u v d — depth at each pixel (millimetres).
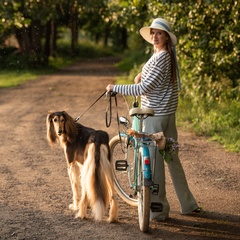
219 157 13023
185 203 8648
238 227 8070
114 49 90438
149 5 20484
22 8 46156
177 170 8602
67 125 8617
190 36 19531
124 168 8773
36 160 12758
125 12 23906
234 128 15992
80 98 27203
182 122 17859
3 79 39750
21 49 57156
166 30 7996
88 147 8117
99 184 7805
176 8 19062
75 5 52562
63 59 65125
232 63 19031
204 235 7707
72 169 8789
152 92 8164
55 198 9594
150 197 7652
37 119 19625
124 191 9781
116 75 44781
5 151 13820
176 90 8336
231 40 17953
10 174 11344
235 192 10070
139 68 34812
